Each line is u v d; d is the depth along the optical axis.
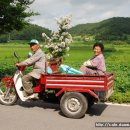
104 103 11.24
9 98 10.53
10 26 17.22
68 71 9.73
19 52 72.25
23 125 8.25
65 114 9.11
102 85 8.80
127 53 73.19
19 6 16.66
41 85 9.88
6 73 19.42
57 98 9.98
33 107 10.38
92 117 9.24
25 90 10.02
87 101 9.11
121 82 15.47
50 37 15.67
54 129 7.92
